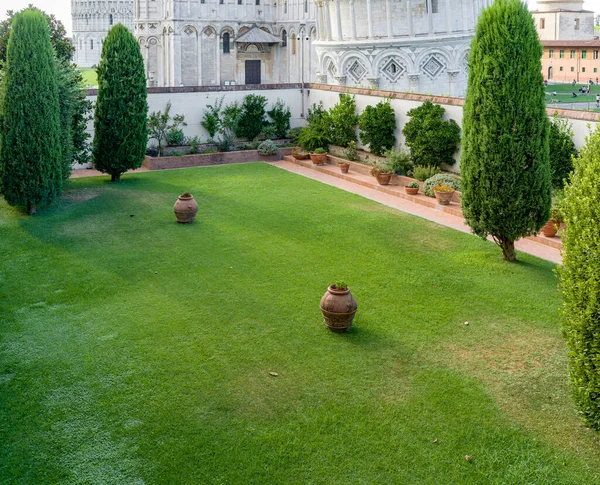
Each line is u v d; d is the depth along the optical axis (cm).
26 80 2367
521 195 1833
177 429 1089
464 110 1931
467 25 4934
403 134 3119
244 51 7462
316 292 1697
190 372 1280
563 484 954
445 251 2045
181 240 2147
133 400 1177
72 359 1329
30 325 1492
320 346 1391
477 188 1894
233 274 1830
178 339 1422
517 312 1570
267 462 1005
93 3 15262
